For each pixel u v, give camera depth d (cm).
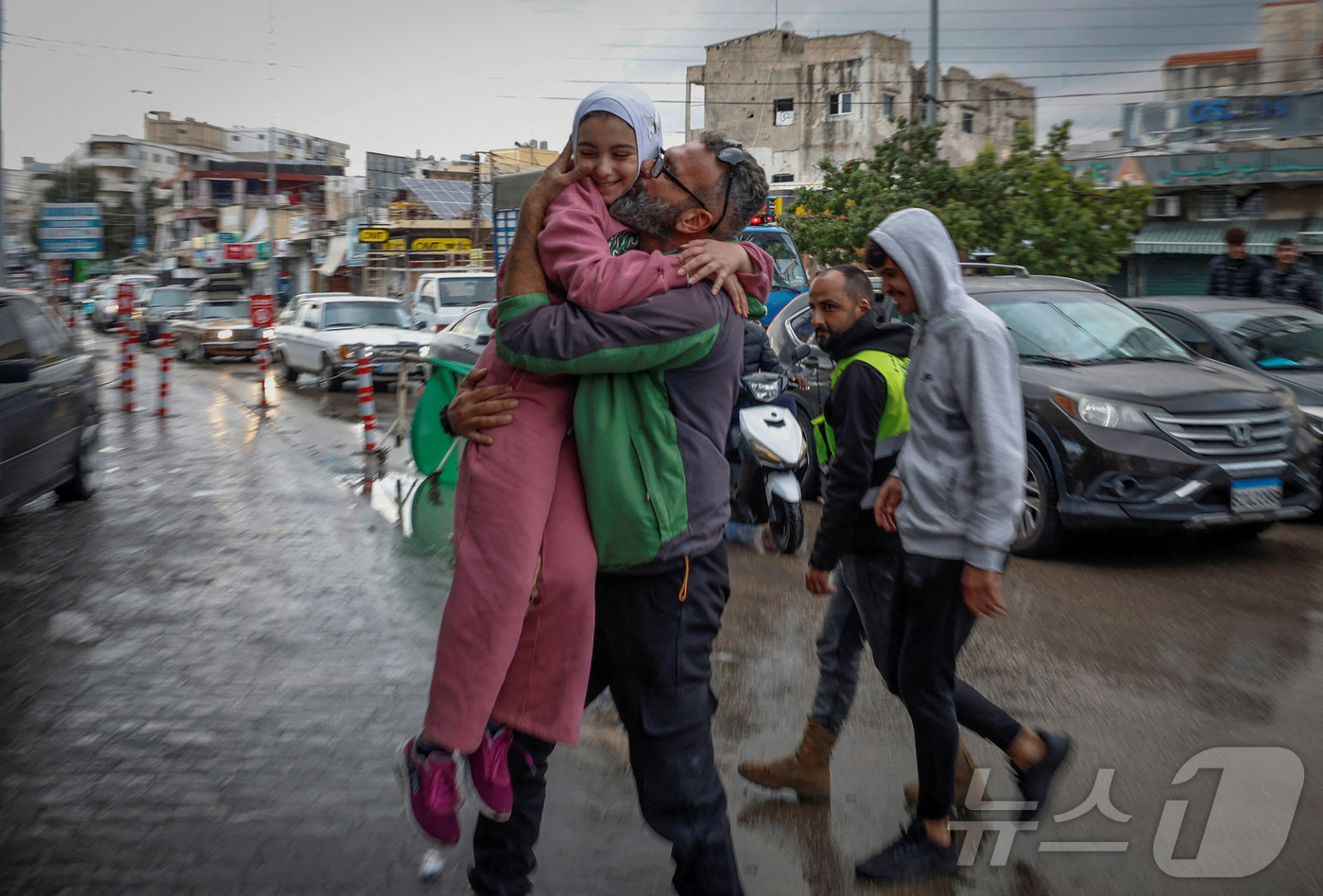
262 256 5434
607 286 217
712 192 233
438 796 236
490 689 224
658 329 219
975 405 279
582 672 229
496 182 2116
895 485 303
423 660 475
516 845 271
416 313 2141
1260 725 409
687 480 231
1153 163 2388
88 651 488
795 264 1694
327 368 1708
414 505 799
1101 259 1744
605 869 301
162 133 11181
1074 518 650
